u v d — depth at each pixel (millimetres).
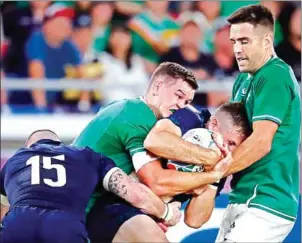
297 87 12031
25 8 23609
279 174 11859
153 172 11531
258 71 11977
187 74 12094
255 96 11836
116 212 11648
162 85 12047
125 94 23266
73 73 23562
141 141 11727
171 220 11688
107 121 11906
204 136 11711
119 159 11977
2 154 19078
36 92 22562
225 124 11883
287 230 12109
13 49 23406
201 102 22406
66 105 22703
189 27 23406
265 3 23719
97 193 12008
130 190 11484
